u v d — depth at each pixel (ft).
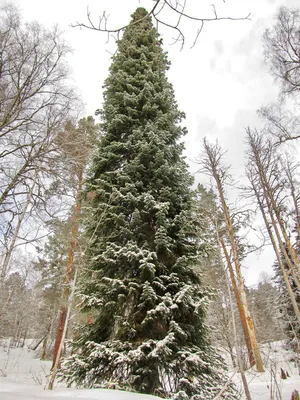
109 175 22.76
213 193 25.26
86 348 17.35
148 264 16.62
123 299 17.54
